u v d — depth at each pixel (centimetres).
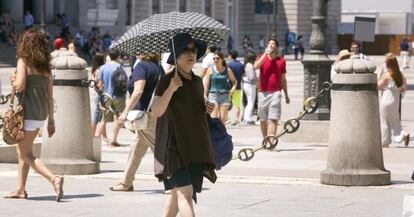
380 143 2533
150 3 13700
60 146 2681
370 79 2498
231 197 2352
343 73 2509
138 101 2361
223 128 1767
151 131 2339
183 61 1688
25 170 2300
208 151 1703
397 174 2794
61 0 12256
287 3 15812
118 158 3191
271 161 3111
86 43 11388
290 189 2483
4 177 2695
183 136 1684
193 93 1702
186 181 1678
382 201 2297
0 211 2147
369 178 2506
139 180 2636
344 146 2511
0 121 3078
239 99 4650
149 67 2338
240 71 4634
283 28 15862
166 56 2431
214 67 4053
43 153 2694
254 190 2467
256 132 4297
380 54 17025
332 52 16700
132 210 2170
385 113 3575
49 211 2148
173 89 1667
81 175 2681
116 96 3569
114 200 2305
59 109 2673
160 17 1766
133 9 13325
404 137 3609
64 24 11356
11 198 2316
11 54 10225
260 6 15750
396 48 16962
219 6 15175
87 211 2152
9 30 10600
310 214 2123
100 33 12125
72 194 2389
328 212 2148
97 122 3694
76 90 2680
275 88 3450
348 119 2506
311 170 2877
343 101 2506
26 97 2214
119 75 3566
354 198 2339
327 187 2511
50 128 2273
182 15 1761
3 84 7369
